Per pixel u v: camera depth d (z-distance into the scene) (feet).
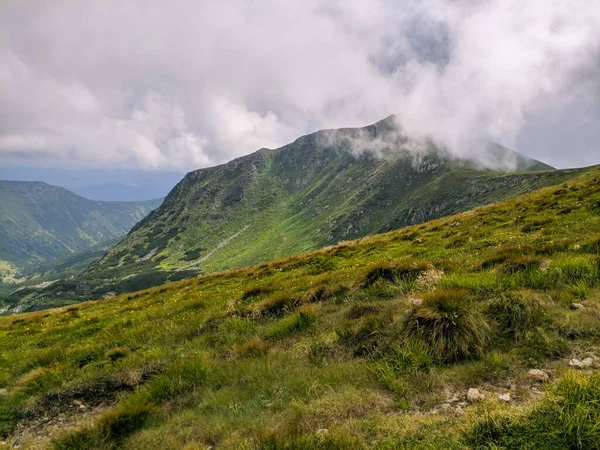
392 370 21.58
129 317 57.00
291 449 15.90
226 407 22.54
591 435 13.15
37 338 56.49
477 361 21.17
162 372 29.78
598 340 20.51
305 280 56.54
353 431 16.84
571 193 82.89
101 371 33.58
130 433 22.31
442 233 77.46
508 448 13.50
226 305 47.83
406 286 35.76
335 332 29.09
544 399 15.67
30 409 28.66
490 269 35.78
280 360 27.48
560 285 28.37
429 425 16.10
